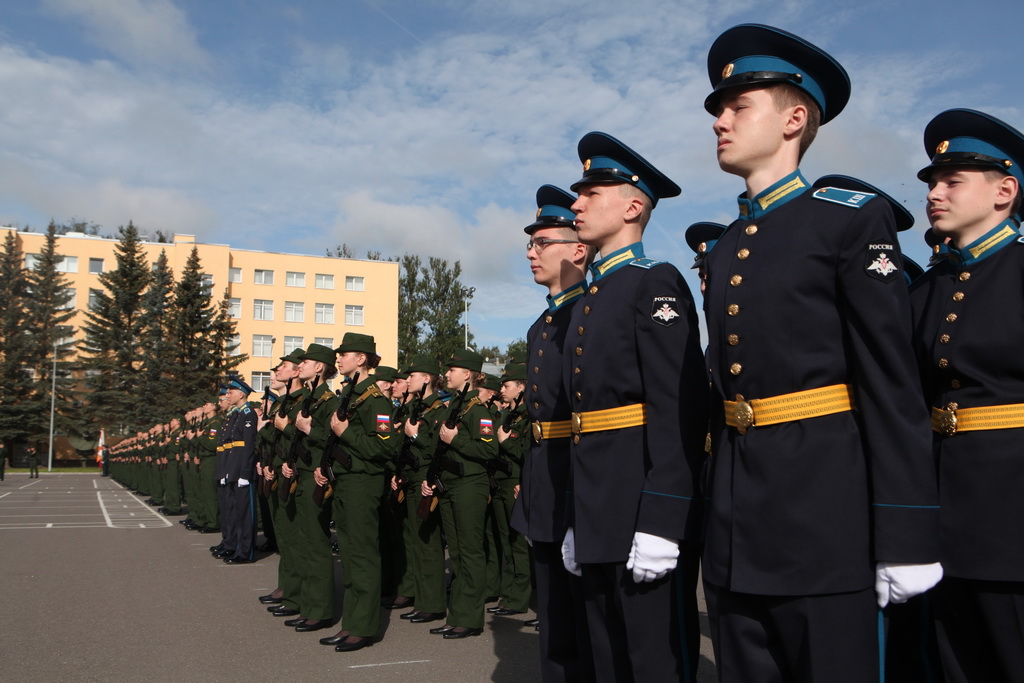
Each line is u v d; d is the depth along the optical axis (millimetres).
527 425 7367
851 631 2182
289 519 7070
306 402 6527
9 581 8672
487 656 5652
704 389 2832
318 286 58281
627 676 3061
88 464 53531
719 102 2596
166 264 51938
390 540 7926
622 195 3314
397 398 8930
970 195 2900
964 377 2787
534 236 4207
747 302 2396
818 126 2557
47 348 51500
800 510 2232
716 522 2418
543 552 3762
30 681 5031
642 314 2932
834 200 2361
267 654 5703
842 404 2287
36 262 53188
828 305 2311
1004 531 2607
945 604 2797
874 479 2170
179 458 15664
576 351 3273
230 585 8516
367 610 5883
